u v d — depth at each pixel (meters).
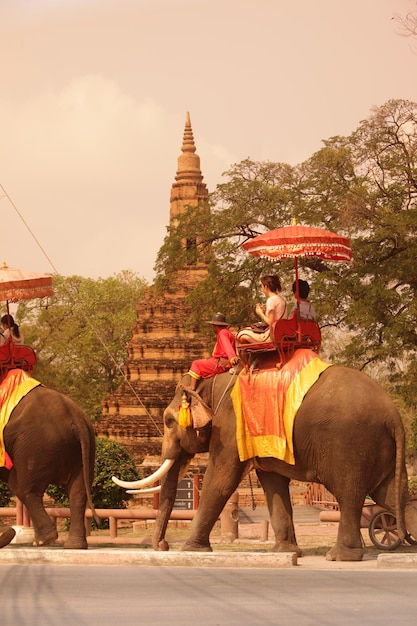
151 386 45.94
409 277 30.67
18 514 16.84
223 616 8.24
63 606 8.82
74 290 66.56
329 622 7.91
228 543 16.48
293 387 12.45
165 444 13.75
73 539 13.84
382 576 10.55
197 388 13.44
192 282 47.62
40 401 13.97
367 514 16.52
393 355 30.20
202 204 36.03
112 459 24.81
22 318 62.50
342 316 32.03
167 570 11.30
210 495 13.14
